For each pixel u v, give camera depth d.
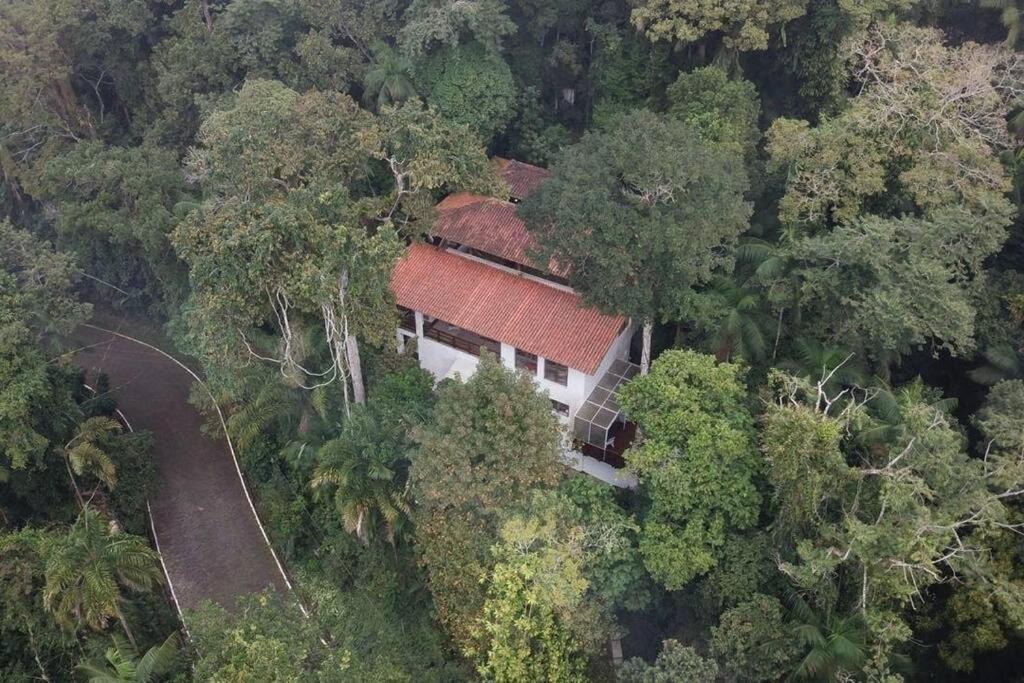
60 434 37.53
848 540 25.70
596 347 37.06
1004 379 34.12
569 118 53.00
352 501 32.69
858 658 25.16
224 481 42.75
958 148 35.03
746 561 29.66
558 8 49.41
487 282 40.62
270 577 38.03
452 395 29.81
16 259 42.09
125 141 59.06
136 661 27.22
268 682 25.33
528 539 28.31
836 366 32.31
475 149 39.91
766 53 46.84
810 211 36.09
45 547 30.34
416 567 35.12
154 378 50.41
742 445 29.61
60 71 53.34
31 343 36.31
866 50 42.72
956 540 26.83
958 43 48.00
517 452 28.97
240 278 32.97
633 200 34.03
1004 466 27.02
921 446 26.73
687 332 39.25
